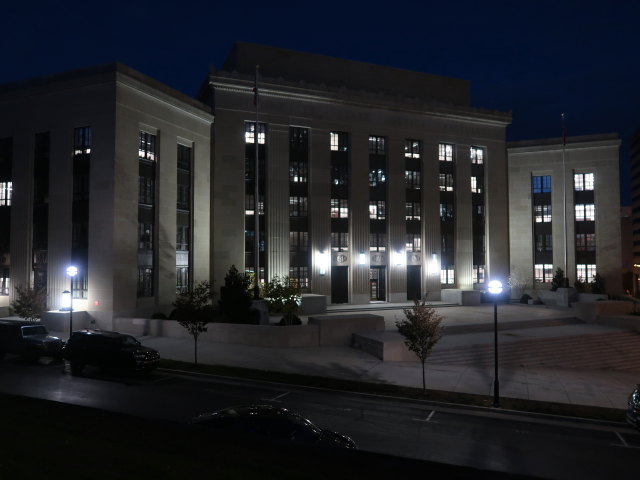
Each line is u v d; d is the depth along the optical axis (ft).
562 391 72.49
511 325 123.34
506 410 59.93
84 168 116.57
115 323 111.34
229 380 72.38
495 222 184.65
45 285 118.62
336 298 161.58
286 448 26.73
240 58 157.28
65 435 27.63
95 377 71.97
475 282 181.88
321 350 96.73
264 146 152.46
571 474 39.91
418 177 173.99
